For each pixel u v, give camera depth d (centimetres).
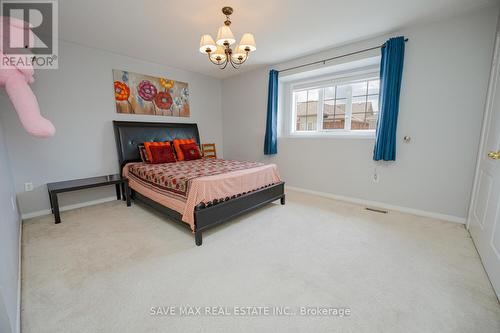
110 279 163
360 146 324
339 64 321
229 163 345
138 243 215
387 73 272
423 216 277
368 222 261
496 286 146
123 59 349
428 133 264
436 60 251
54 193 258
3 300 101
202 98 470
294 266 177
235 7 216
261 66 412
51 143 293
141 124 373
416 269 172
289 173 416
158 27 257
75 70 306
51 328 123
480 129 233
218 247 207
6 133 259
